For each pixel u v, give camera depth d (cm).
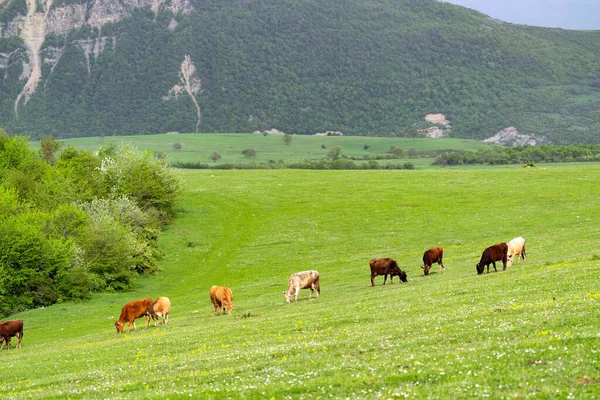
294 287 4241
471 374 1644
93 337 3884
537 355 1745
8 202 7206
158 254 7400
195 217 9044
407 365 1823
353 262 6444
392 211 8675
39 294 5959
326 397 1606
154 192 8731
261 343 2652
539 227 7094
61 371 2695
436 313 2800
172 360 2492
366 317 2991
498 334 2106
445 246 6744
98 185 8844
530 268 4072
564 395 1427
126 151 9406
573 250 5003
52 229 6662
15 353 3728
